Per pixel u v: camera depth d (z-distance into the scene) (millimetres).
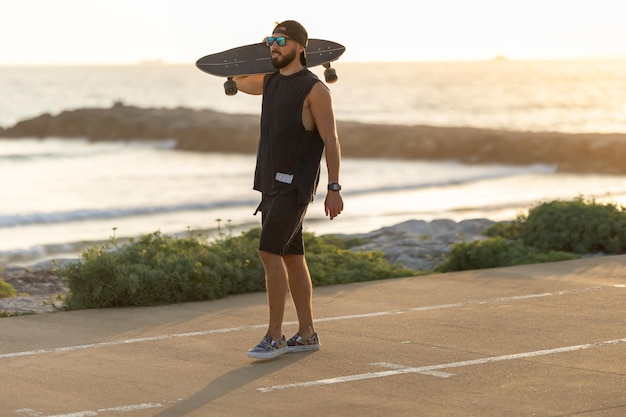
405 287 11305
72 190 34500
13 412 5973
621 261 13125
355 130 68000
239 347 8008
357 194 34438
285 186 7520
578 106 137875
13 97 149625
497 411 5938
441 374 6934
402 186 37062
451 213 28453
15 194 33000
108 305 10266
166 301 10414
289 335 8555
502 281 11594
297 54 7605
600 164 49656
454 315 9406
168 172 42750
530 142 57031
